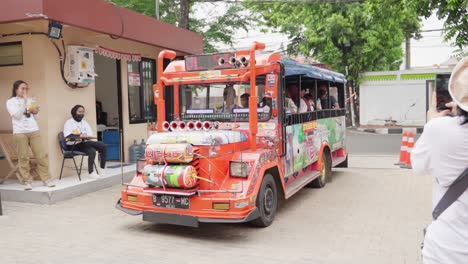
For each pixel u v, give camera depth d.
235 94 6.35
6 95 8.26
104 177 8.37
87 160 9.09
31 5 6.98
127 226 6.02
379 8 13.43
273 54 6.12
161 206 5.43
